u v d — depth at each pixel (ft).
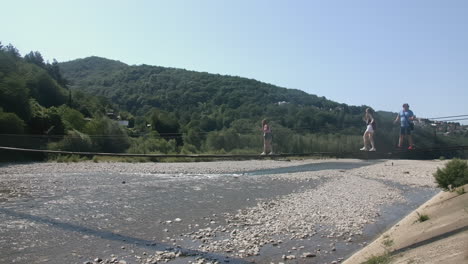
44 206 61.16
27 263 35.99
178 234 46.57
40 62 458.91
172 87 526.98
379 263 31.32
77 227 49.14
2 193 73.10
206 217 55.72
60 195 71.87
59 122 189.67
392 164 149.28
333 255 39.63
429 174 115.75
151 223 51.75
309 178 105.09
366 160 179.32
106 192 76.54
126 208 61.21
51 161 150.82
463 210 40.19
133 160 169.78
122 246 41.60
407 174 115.85
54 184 86.74
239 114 294.25
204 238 44.93
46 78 300.20
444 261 25.39
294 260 37.93
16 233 45.73
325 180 100.53
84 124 221.25
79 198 69.05
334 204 65.77
